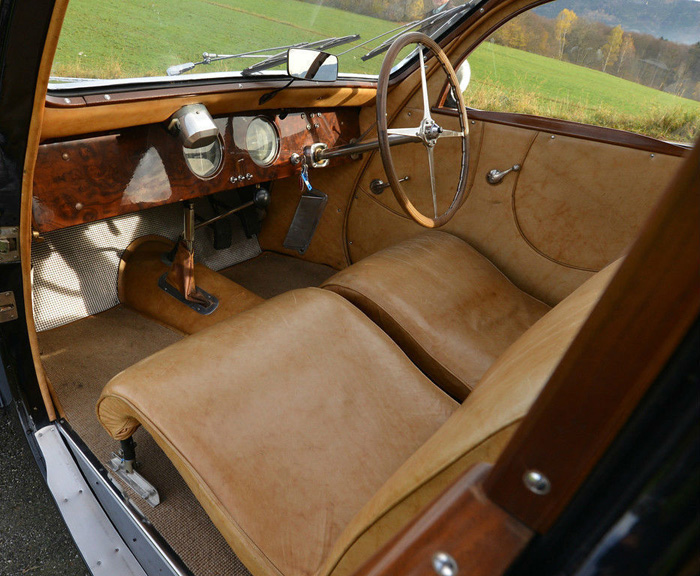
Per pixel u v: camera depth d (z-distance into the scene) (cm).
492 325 162
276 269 258
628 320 22
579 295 86
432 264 177
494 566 28
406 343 151
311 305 132
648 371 22
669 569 22
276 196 256
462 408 77
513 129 193
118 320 198
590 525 25
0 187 104
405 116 219
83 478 131
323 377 114
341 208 244
